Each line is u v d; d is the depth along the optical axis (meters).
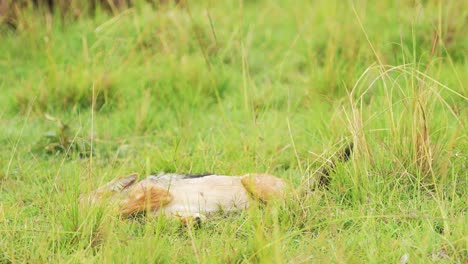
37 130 15.52
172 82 17.61
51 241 10.21
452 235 9.98
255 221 10.41
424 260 9.30
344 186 11.59
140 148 14.64
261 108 16.22
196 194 11.22
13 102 16.89
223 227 10.58
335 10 19.77
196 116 16.28
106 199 10.76
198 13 20.34
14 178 13.14
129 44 18.88
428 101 12.74
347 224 10.69
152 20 19.83
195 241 10.02
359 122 12.23
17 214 11.15
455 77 15.89
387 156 12.21
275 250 9.12
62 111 16.75
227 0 21.41
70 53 19.17
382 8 19.59
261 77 18.33
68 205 10.69
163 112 16.62
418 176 11.58
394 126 12.24
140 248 9.58
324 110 15.16
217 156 13.38
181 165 13.09
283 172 13.07
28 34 19.56
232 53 18.83
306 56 18.97
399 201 11.12
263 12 21.31
